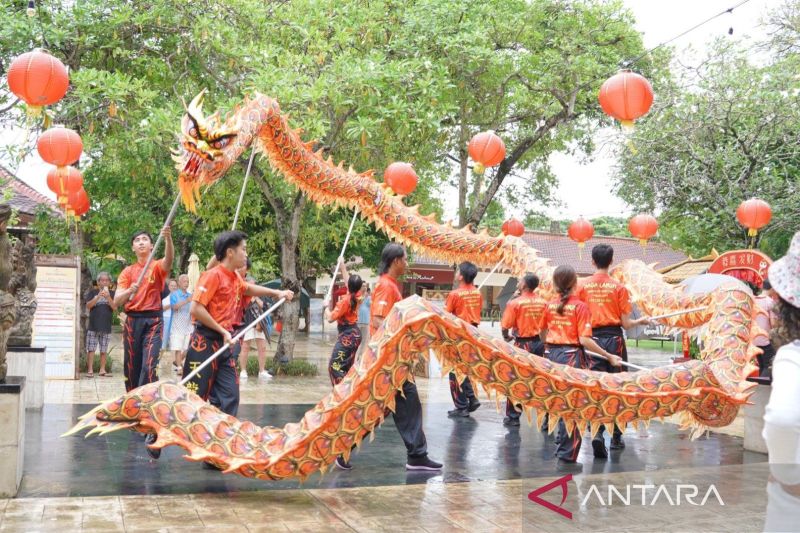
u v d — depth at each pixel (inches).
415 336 204.7
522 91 572.7
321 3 512.4
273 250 809.5
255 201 633.6
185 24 488.1
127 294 272.8
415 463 251.0
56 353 467.2
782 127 536.7
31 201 673.6
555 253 1304.1
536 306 350.6
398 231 380.8
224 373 251.9
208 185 271.0
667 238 627.5
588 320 273.6
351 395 200.5
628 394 221.8
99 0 465.1
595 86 591.8
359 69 458.6
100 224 607.8
